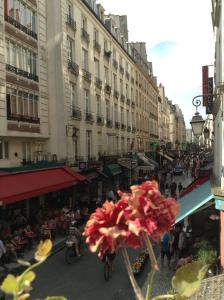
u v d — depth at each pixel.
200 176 23.17
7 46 21.14
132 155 45.53
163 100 89.25
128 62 50.69
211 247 13.37
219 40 13.37
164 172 53.66
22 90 22.58
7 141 21.67
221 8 12.06
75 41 30.45
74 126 29.31
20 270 14.96
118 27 50.62
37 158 25.28
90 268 15.87
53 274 15.11
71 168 26.20
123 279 14.35
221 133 12.62
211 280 7.98
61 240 20.50
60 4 27.08
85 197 29.94
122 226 2.09
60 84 26.62
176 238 15.87
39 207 23.08
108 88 39.62
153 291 12.85
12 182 18.11
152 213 2.02
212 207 15.05
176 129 122.62
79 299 12.53
